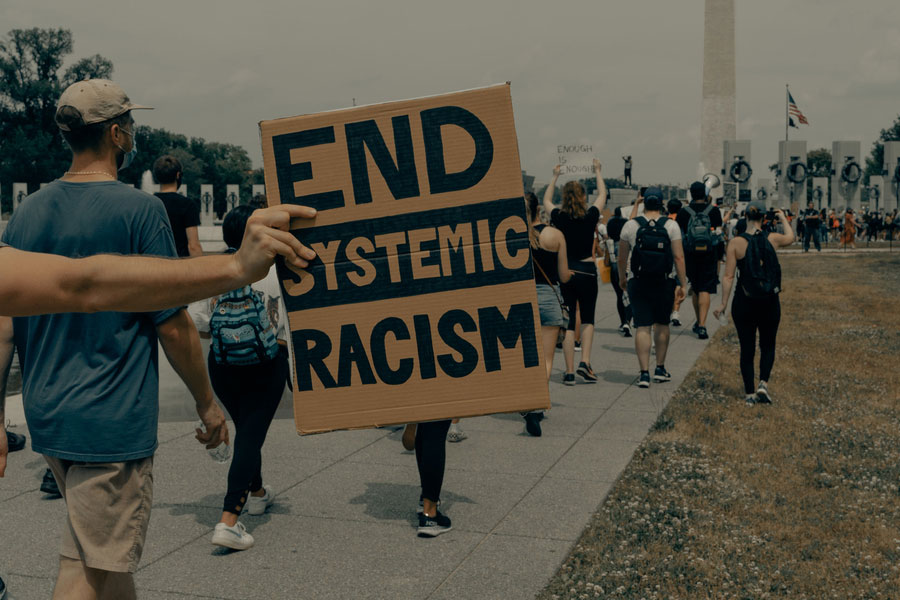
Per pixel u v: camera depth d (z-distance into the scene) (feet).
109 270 5.62
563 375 31.78
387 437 23.98
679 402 27.71
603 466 20.65
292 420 25.96
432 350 8.69
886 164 203.31
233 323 15.34
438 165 8.66
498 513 17.38
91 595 9.04
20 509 17.43
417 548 15.58
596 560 14.89
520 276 8.64
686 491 18.69
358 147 8.69
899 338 42.86
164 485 19.33
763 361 27.61
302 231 8.72
